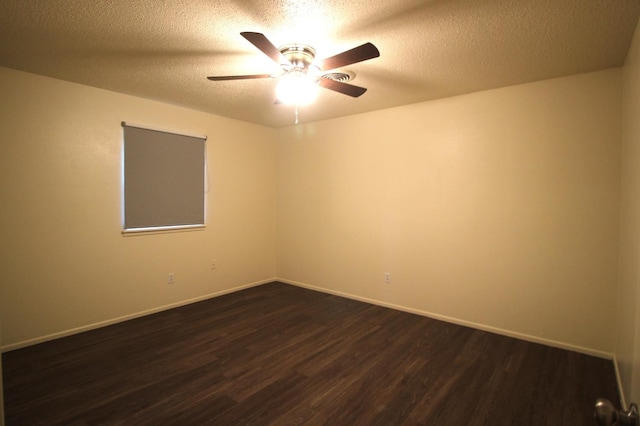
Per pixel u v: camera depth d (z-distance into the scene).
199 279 4.14
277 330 3.26
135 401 2.13
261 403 2.13
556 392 2.25
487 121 3.20
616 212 2.64
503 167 3.12
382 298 4.00
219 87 3.17
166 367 2.55
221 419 1.98
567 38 2.15
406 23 2.00
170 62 2.60
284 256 5.04
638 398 1.36
